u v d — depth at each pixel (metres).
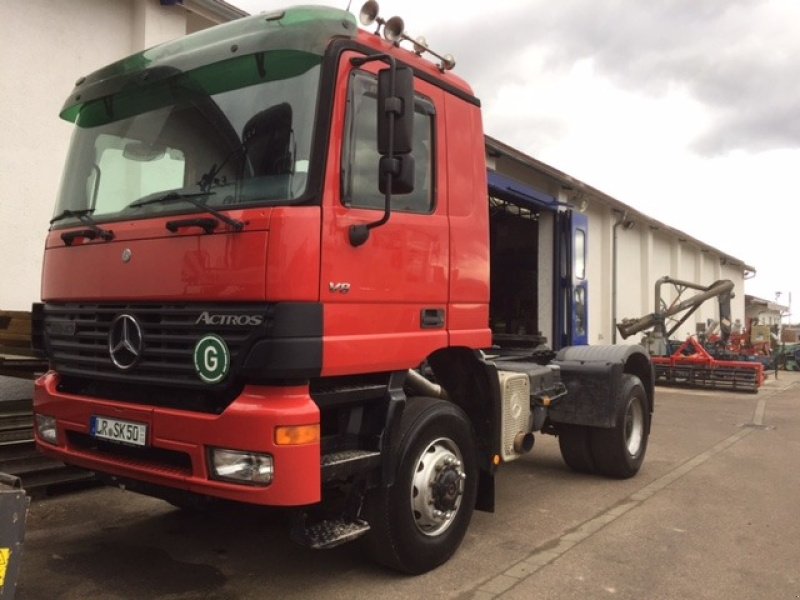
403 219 3.95
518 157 13.04
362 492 3.82
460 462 4.41
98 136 4.27
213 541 4.67
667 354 18.41
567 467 7.41
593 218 18.58
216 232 3.38
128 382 3.72
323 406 3.52
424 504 4.08
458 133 4.56
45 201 7.03
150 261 3.62
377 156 3.81
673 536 5.05
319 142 3.42
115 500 5.49
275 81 3.57
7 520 2.51
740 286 37.62
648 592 4.00
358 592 3.89
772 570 4.41
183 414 3.43
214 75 3.78
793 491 6.51
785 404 14.41
